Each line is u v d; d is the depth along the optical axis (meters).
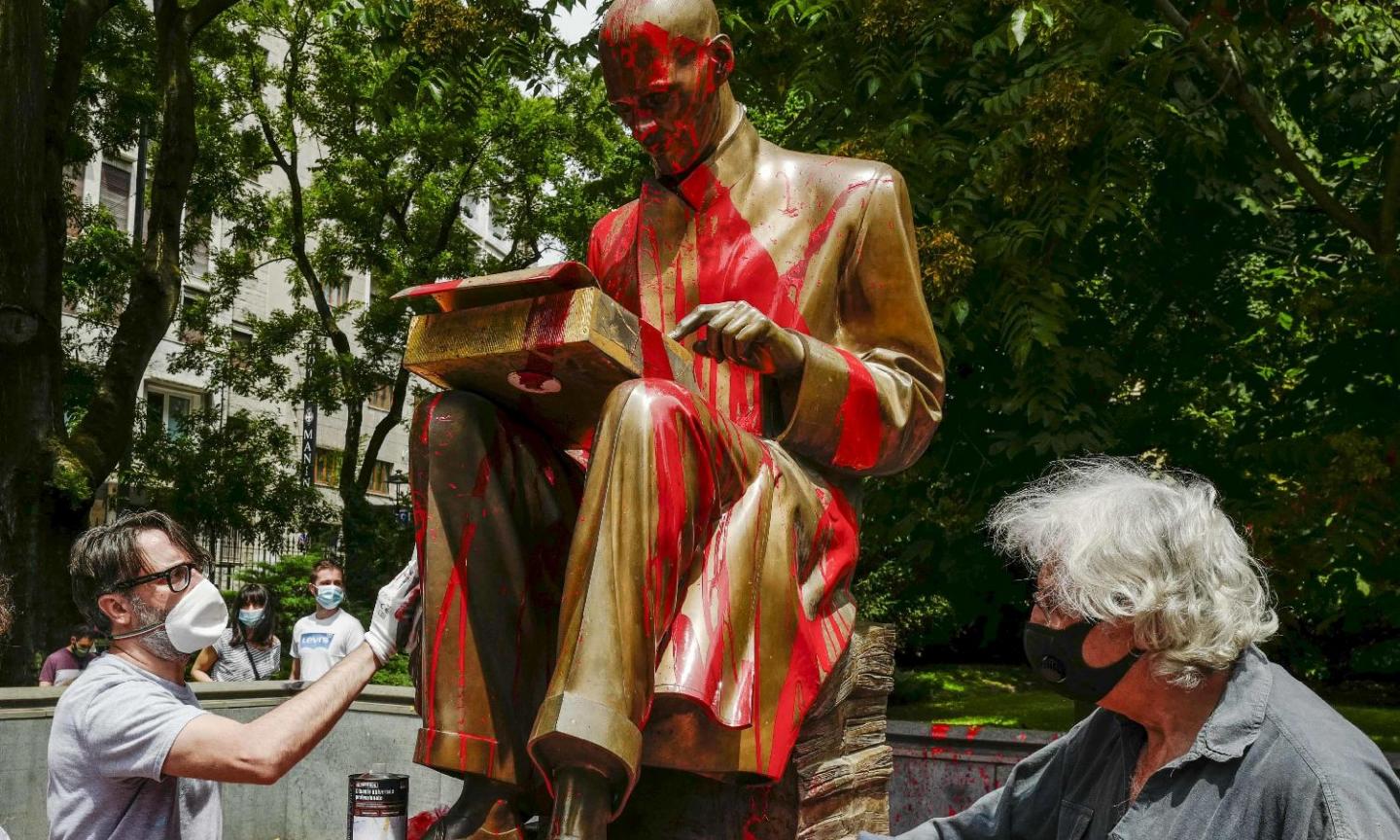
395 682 12.49
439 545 2.54
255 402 28.28
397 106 8.45
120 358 11.99
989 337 7.07
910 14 6.88
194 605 2.89
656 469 2.31
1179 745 1.85
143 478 17.55
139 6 14.80
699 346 2.75
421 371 2.58
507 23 8.11
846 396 2.83
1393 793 1.69
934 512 7.51
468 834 2.49
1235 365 8.40
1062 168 6.43
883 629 3.14
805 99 7.32
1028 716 11.48
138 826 2.78
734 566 2.48
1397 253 6.76
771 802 2.75
